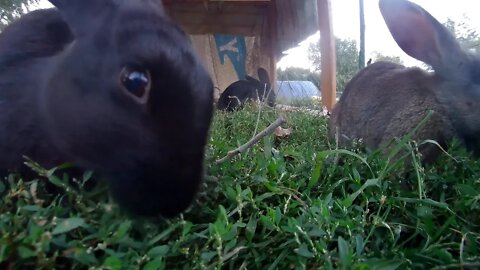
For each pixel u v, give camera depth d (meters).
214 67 1.21
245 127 0.42
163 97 0.15
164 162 0.15
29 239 0.12
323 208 0.16
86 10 0.17
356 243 0.15
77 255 0.13
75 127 0.16
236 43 1.22
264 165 0.21
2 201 0.16
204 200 0.19
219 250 0.14
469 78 0.30
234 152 0.23
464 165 0.25
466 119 0.29
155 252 0.14
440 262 0.15
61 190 0.18
